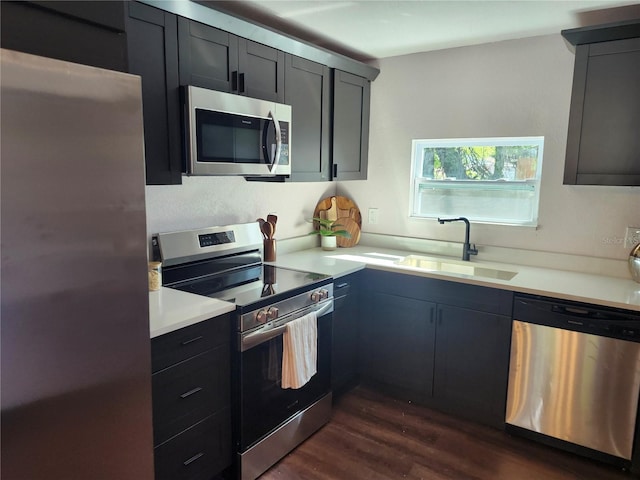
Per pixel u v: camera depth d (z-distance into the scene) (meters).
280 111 2.44
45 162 1.01
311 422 2.47
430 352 2.71
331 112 2.97
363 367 3.00
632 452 2.17
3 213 0.95
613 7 2.19
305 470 2.20
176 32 1.93
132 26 1.77
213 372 1.91
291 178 2.69
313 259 3.02
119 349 1.22
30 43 1.05
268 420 2.17
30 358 1.03
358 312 2.95
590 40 2.26
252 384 2.05
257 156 2.34
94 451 1.20
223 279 2.44
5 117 0.93
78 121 1.06
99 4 1.17
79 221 1.08
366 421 2.62
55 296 1.06
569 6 2.18
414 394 2.82
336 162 3.07
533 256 2.88
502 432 2.52
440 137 3.14
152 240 2.30
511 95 2.84
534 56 2.73
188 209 2.49
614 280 2.52
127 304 1.22
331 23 2.46
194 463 1.87
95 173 1.11
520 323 2.38
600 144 2.32
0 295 0.96
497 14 2.31
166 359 1.70
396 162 3.35
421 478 2.15
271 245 2.90
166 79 1.92
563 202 2.76
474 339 2.54
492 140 3.00
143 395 1.30
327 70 2.88
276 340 2.17
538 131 2.78
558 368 2.29
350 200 3.58
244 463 2.06
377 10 2.25
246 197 2.85
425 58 3.11
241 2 2.15
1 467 1.02
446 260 3.10
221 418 1.98
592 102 2.31
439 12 2.28
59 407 1.10
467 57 2.96
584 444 2.28
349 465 2.24
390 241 3.44
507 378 2.46
